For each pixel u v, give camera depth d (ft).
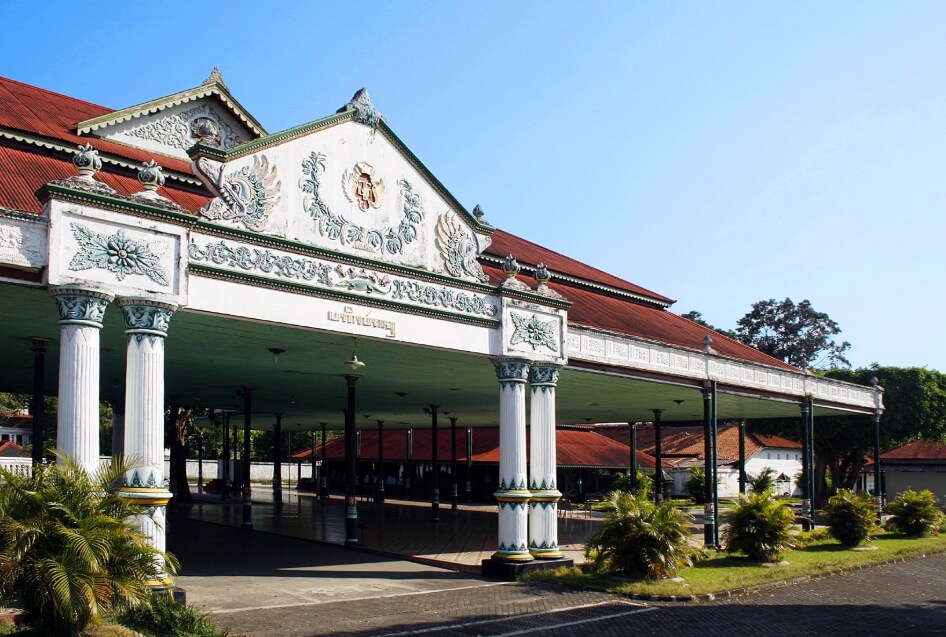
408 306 52.47
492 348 58.23
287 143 47.62
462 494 156.66
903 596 56.59
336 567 61.52
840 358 295.69
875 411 112.57
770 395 90.07
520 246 86.07
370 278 50.80
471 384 82.58
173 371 74.95
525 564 56.95
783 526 67.00
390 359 64.18
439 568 62.13
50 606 28.68
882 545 85.46
